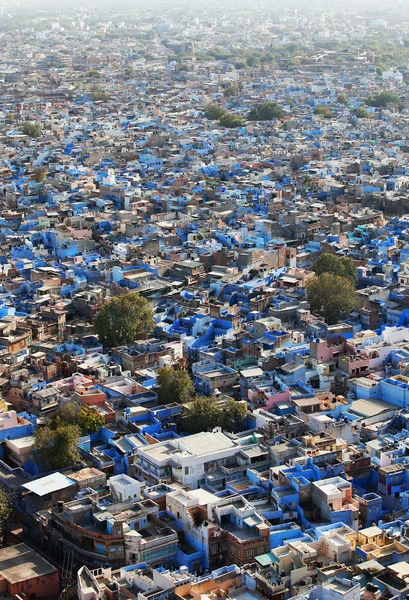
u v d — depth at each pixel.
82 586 194.62
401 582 187.75
